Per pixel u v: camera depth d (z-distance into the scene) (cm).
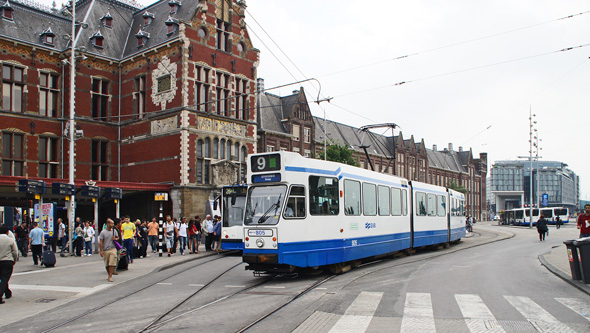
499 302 1000
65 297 1198
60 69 3488
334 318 866
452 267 1616
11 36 3241
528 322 824
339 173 1562
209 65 3525
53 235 2258
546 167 15950
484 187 11062
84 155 3566
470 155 10388
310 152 5188
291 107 5119
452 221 2731
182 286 1336
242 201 2270
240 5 3819
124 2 4200
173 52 3419
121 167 3762
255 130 3875
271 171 1377
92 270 1709
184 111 3316
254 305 1014
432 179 8850
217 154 3538
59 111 3459
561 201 15288
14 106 3256
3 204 3180
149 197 3491
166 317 927
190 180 3312
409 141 8119
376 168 6925
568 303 989
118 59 3778
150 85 3584
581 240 1210
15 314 1000
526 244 2839
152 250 2464
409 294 1098
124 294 1225
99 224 3669
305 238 1385
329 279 1391
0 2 3369
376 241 1766
